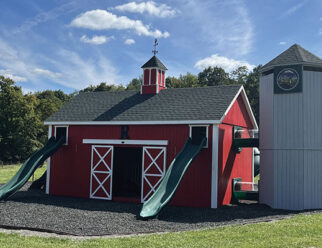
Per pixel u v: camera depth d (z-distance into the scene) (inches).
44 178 831.7
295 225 415.5
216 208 609.0
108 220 472.7
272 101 617.6
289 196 587.2
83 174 737.0
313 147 588.7
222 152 655.1
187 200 634.8
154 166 669.3
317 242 336.8
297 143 587.2
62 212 530.3
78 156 746.8
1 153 1753.2
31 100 2085.4
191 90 768.3
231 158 703.7
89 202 661.9
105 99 835.4
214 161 621.9
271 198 610.5
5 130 1764.3
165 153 661.3
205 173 626.8
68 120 761.0
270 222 446.6
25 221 453.1
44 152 731.4
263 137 642.8
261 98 653.9
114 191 752.3
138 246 330.6
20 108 1787.6
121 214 524.4
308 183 581.6
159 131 673.6
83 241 353.4
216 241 346.9
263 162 642.2
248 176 816.9
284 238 354.0
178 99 738.8
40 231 403.5
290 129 594.6
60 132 787.4
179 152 641.0
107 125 724.0
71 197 730.8
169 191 540.4
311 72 596.7
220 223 460.1
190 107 686.5
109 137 719.7
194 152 602.9
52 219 470.3
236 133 721.0
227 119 685.3
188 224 454.6
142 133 689.0
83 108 808.3
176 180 551.8
